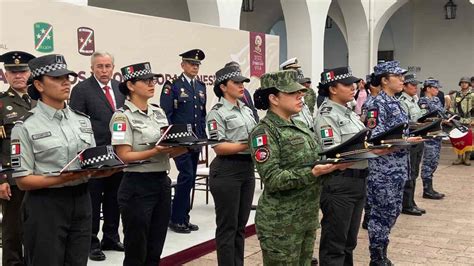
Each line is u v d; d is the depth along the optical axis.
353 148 2.66
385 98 4.20
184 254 4.55
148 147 3.38
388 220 4.19
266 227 2.73
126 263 3.43
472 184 8.62
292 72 2.73
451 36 15.62
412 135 4.26
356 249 5.11
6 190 3.57
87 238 2.89
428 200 7.41
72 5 5.52
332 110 3.64
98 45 5.89
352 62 13.62
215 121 3.93
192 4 8.62
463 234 5.62
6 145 3.70
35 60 2.74
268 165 2.63
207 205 6.40
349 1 13.05
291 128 2.74
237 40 8.38
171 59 7.02
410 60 16.31
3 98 3.78
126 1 10.38
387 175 4.10
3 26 4.79
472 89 11.88
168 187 3.49
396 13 16.25
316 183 2.72
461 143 7.44
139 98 3.44
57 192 2.73
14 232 3.73
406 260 4.73
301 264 2.86
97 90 4.42
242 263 3.99
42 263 2.71
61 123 2.82
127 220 3.36
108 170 2.71
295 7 10.89
